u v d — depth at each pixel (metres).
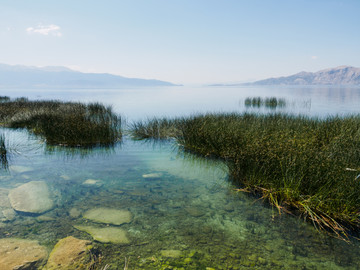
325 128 7.14
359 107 22.08
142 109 21.23
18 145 7.78
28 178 4.95
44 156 6.70
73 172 5.41
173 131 9.43
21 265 2.29
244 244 2.84
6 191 4.23
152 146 8.08
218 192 4.41
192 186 4.69
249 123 8.38
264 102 26.58
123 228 3.16
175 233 3.06
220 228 3.19
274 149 4.79
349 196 3.38
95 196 4.16
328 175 3.83
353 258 2.60
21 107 14.68
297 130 6.99
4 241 2.72
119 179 5.02
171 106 24.67
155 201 4.01
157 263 2.46
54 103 16.17
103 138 8.38
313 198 3.63
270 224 3.31
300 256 2.62
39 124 9.96
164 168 5.81
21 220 3.28
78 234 2.98
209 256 2.60
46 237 2.88
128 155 6.97
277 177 4.25
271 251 2.71
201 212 3.64
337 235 3.05
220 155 6.55
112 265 2.40
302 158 4.32
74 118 9.58
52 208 3.68
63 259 2.42
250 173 4.65
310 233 3.09
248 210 3.72
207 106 24.50
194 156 6.87
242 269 2.40
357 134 6.19
